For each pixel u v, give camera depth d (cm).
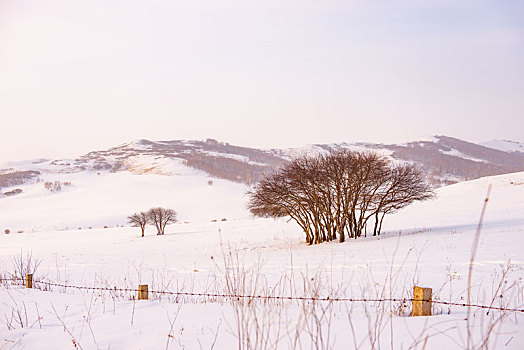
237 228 5378
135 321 538
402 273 1101
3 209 16525
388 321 479
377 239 2630
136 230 6856
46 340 466
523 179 6488
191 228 6388
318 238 2991
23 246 5150
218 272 1417
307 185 2931
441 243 1920
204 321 513
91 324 532
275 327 467
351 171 2856
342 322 482
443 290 819
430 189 3014
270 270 1345
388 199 2953
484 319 491
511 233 2102
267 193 3056
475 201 5241
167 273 1567
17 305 702
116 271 1805
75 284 1254
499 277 952
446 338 403
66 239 5869
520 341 386
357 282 976
